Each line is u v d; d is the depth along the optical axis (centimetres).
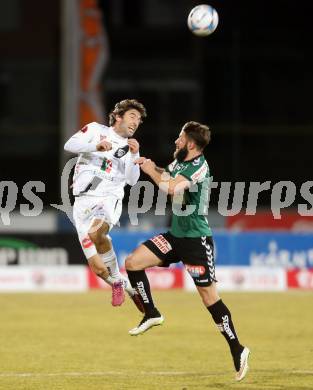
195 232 2570
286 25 7869
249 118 7669
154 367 2983
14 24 8712
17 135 8431
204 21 2758
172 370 2923
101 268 2761
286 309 4491
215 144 7275
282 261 5316
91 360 3122
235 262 5278
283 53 7744
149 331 3844
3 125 8575
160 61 7994
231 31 7881
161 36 8250
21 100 8612
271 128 6550
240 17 7925
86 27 5966
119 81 7944
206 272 2573
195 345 3475
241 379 2566
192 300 4853
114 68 7994
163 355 3244
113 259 2805
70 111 5934
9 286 5259
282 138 7212
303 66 7756
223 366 3009
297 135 7169
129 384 2655
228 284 5269
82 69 5950
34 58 8656
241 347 2575
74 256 5278
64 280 5259
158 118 7800
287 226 5822
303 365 3017
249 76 7725
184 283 5288
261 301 4794
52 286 5256
